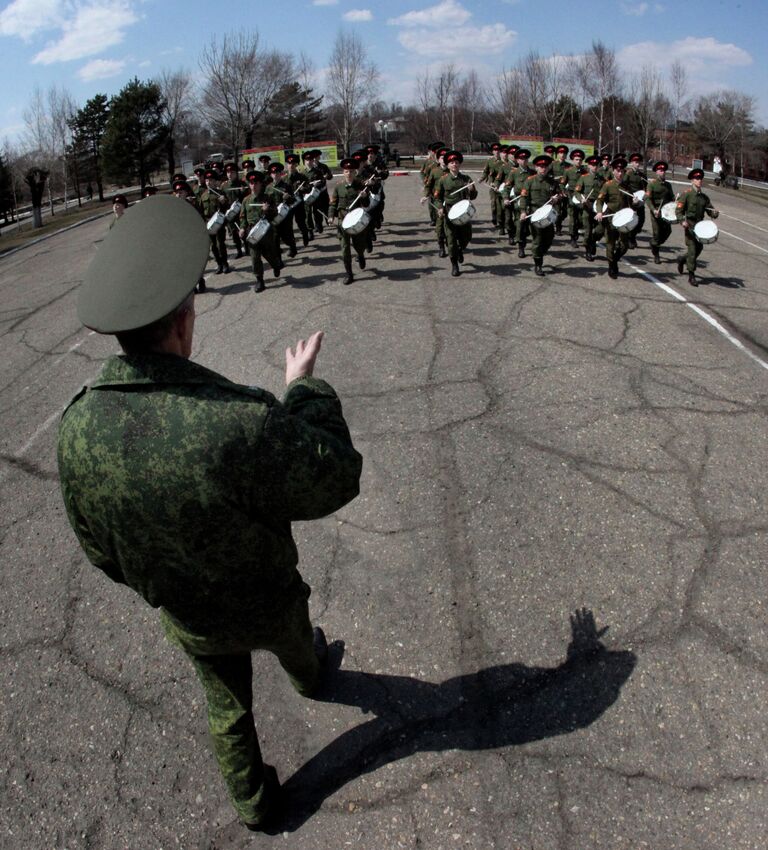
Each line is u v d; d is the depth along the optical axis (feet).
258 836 8.76
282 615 7.49
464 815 8.69
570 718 9.86
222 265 39.73
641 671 10.48
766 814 8.42
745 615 11.32
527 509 14.34
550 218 32.22
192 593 6.66
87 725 10.64
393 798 8.98
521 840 8.35
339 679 10.82
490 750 9.50
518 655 10.96
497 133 186.60
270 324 28.14
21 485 17.94
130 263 5.81
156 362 6.00
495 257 38.93
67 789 9.65
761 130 202.39
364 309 28.94
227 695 7.87
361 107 178.91
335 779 9.32
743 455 15.92
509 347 23.20
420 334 25.14
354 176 34.14
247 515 6.34
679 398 18.98
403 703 10.32
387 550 13.53
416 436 17.62
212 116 163.53
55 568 14.42
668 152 184.96
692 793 8.73
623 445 16.53
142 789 9.56
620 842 8.25
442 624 11.68
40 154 180.04
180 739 10.25
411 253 40.68
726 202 80.12
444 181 36.47
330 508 6.56
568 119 169.68
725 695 10.00
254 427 5.99
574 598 11.95
